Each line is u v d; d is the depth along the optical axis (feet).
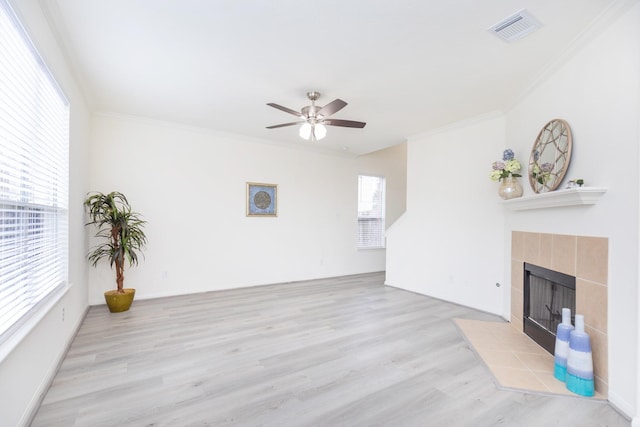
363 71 9.73
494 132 13.16
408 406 6.72
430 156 15.98
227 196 16.94
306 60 9.12
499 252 12.87
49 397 6.86
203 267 16.31
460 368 8.41
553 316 9.45
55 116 8.32
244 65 9.41
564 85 8.68
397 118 14.02
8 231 5.75
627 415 6.33
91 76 10.14
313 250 20.11
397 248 17.80
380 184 23.50
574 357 7.22
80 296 11.50
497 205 12.99
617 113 6.75
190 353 9.13
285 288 17.48
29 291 6.62
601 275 7.16
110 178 14.06
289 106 12.79
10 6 5.03
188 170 15.83
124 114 14.05
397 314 12.99
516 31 7.58
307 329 11.18
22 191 6.31
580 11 6.81
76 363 8.45
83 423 6.04
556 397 7.06
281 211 18.79
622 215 6.58
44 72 7.19
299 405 6.72
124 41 8.11
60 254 9.05
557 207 8.96
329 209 20.79
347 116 13.78
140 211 14.69
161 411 6.45
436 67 9.46
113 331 10.76
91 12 6.93
